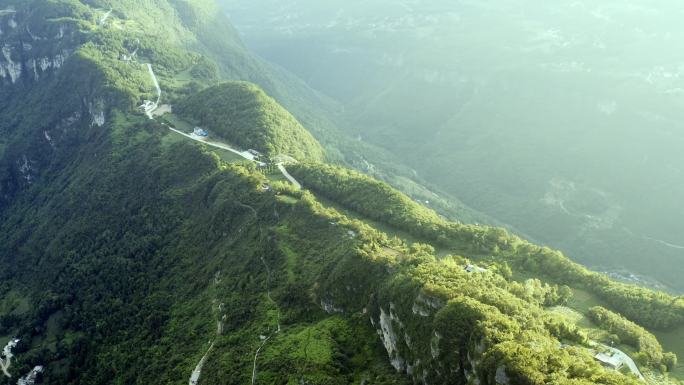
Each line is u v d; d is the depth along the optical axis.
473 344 115.25
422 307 131.62
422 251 176.12
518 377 101.31
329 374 140.25
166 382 171.88
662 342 153.62
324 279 174.38
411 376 129.88
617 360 131.62
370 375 137.75
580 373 106.25
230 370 155.75
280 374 145.12
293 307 174.25
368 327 153.00
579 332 137.88
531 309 134.38
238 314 180.75
